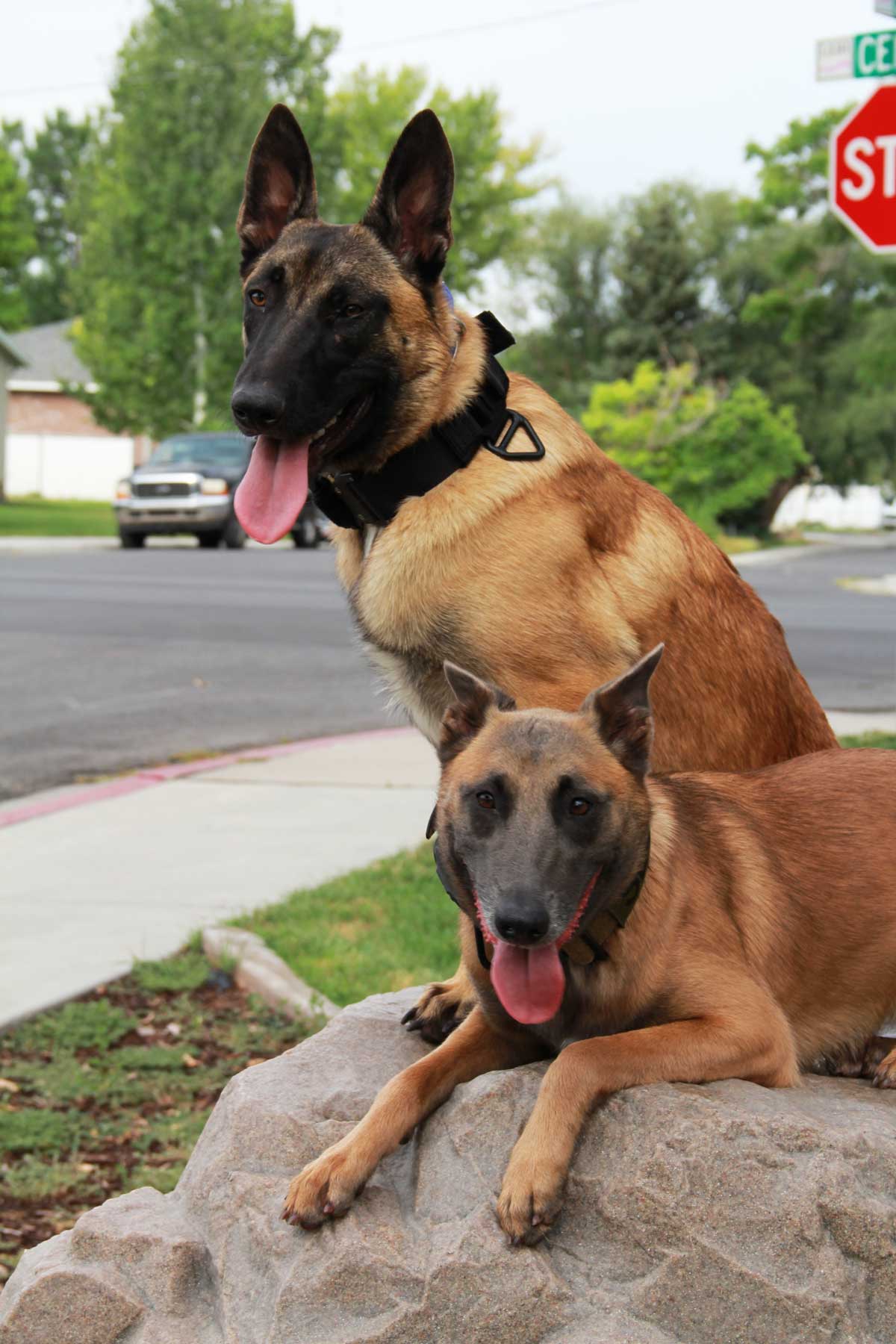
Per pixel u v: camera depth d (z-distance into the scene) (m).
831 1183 2.84
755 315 35.16
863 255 34.03
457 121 55.97
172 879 7.54
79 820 8.70
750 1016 3.12
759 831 3.52
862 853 3.55
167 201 39.59
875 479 57.78
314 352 3.77
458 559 3.82
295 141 4.08
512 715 3.10
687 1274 2.83
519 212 59.19
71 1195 4.73
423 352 3.88
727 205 56.56
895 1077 3.36
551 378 59.06
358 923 6.91
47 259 100.25
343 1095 3.45
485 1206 2.94
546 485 3.88
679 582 4.01
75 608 18.55
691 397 43.03
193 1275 3.19
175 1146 5.02
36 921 6.89
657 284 55.97
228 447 30.52
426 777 9.86
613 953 3.11
